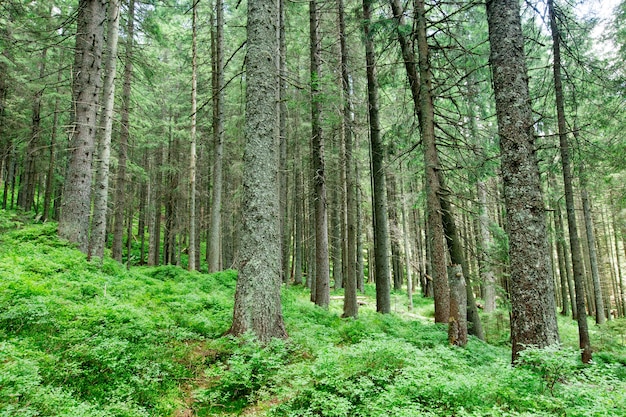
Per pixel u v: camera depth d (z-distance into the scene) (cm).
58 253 968
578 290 1049
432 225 909
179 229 2639
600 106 1116
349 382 472
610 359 1178
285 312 982
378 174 1298
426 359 506
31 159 2194
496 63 716
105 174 1201
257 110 729
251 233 698
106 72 1248
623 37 1201
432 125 908
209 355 618
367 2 1225
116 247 1752
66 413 370
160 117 2612
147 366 527
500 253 1279
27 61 1742
